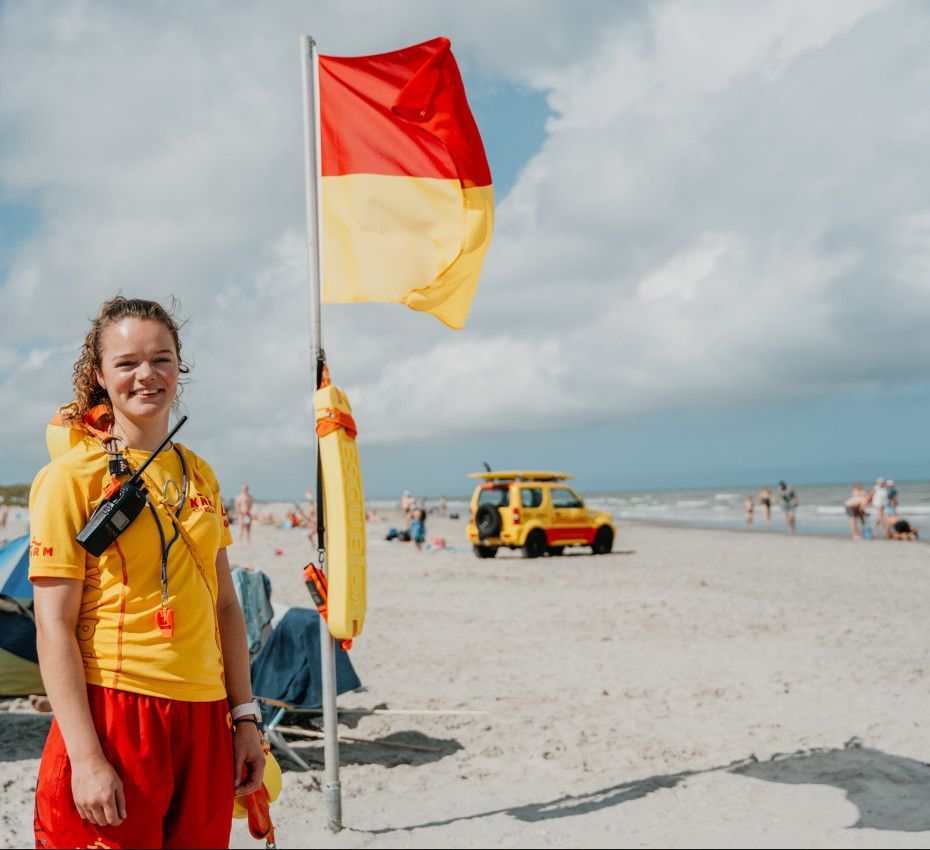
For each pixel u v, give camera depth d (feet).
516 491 70.85
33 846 13.53
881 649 29.73
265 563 69.77
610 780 16.80
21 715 20.51
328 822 14.25
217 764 7.24
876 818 14.44
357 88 14.98
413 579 54.08
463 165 15.21
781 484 110.32
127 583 6.92
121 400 7.39
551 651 30.53
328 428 12.21
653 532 114.52
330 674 14.30
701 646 30.91
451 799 15.85
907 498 240.73
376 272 14.78
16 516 226.79
